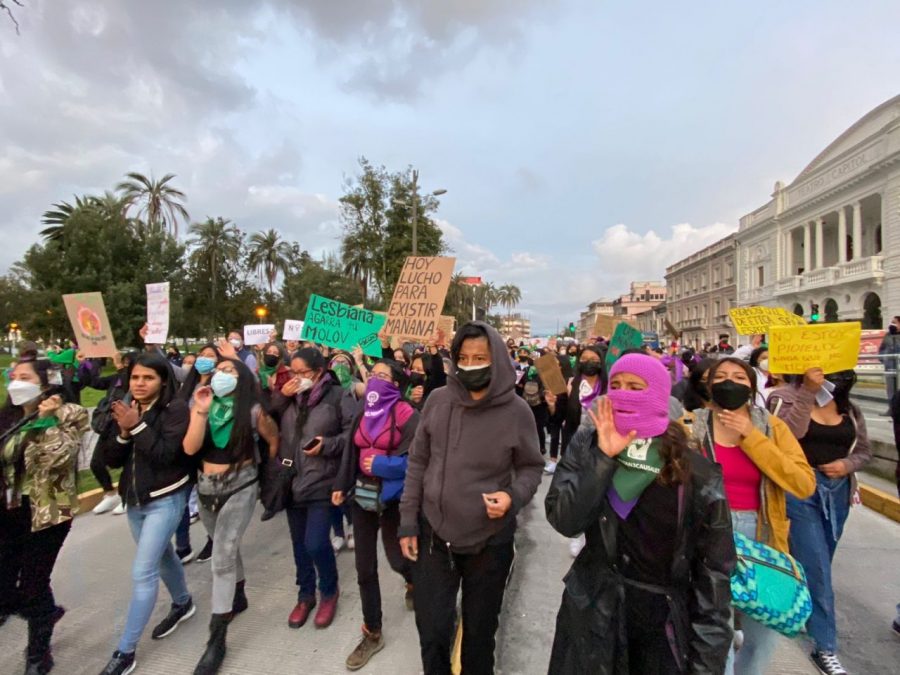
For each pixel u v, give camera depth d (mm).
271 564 4484
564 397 7047
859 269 36281
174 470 3102
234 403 3188
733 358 2482
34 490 2939
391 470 3059
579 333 160875
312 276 46375
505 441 2398
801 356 3141
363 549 3152
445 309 51125
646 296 118438
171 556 3424
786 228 46938
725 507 1812
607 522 1876
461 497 2350
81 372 6355
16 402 2959
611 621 1863
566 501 1864
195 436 2988
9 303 44375
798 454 2479
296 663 3066
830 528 3025
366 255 30438
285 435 3488
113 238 30266
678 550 1807
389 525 3404
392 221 29453
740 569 2186
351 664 2992
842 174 38906
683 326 72125
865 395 9906
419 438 2617
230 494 3178
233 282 52531
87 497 5883
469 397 2420
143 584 2986
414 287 5988
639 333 5949
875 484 6328
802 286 42656
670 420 1860
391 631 3404
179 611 3471
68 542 4965
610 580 1884
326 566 3457
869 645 3186
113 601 3854
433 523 2406
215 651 2992
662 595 1844
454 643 3230
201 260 49000
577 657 1905
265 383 5355
